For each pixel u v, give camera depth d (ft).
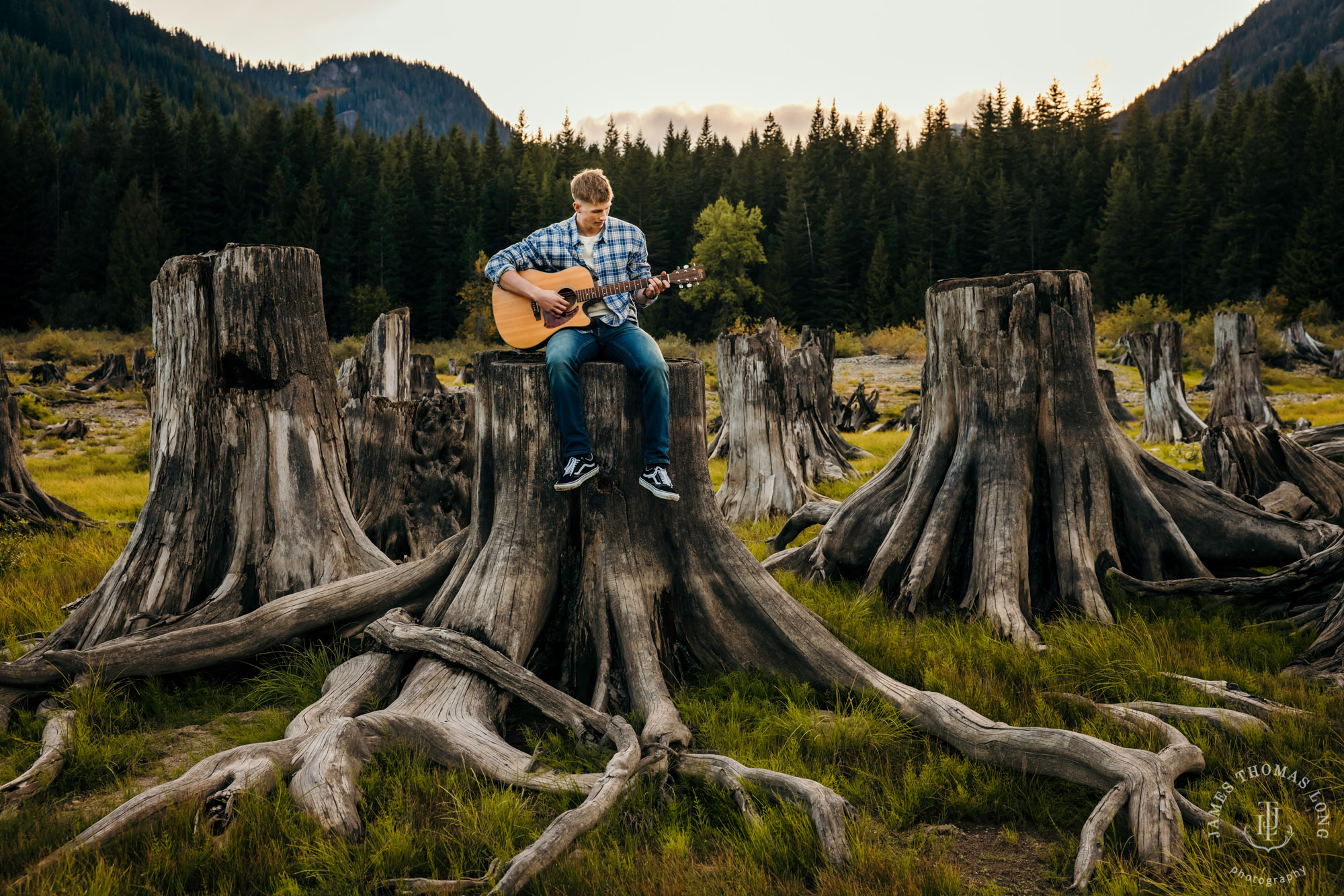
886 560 20.08
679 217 338.95
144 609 17.13
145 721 13.83
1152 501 19.92
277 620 15.58
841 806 9.96
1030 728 11.43
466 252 283.79
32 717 13.41
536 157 389.80
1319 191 249.34
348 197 320.29
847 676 14.28
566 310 14.88
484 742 11.75
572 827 9.26
